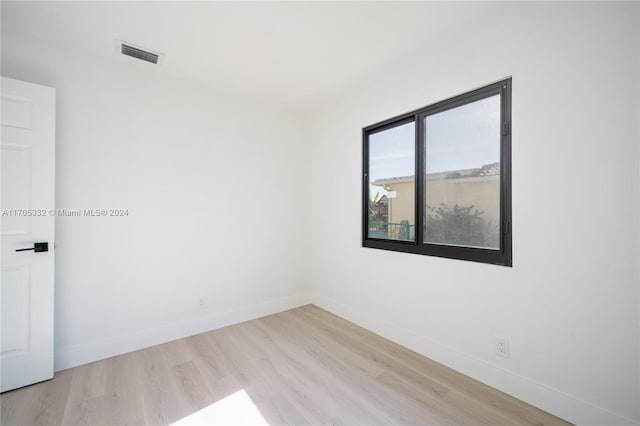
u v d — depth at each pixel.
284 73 2.56
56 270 2.09
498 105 1.92
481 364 1.95
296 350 2.41
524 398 1.73
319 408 1.70
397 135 2.64
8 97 1.81
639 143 1.37
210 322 2.84
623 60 1.41
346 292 3.15
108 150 2.31
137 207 2.44
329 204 3.40
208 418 1.62
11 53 1.95
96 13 1.77
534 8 1.69
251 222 3.16
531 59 1.71
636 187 1.38
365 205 2.96
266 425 1.57
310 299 3.70
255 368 2.13
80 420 1.59
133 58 2.30
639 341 1.37
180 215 2.67
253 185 3.18
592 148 1.50
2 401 1.73
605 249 1.46
